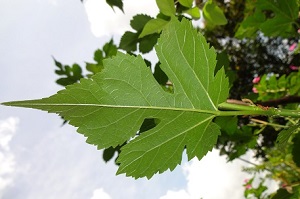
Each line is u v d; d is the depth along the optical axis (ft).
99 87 0.39
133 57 0.41
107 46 1.27
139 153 0.43
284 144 0.51
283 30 1.13
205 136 0.45
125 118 0.41
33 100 0.37
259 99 1.43
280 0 1.11
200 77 0.43
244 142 1.17
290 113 0.44
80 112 0.39
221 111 0.44
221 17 0.84
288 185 1.04
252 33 1.36
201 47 0.43
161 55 0.42
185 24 0.43
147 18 0.91
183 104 0.43
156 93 0.42
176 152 0.44
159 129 0.43
